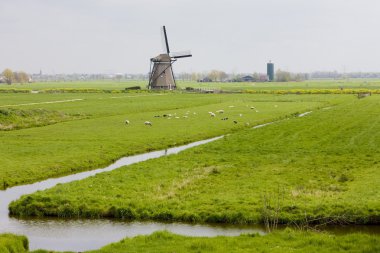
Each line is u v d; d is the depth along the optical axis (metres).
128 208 44.88
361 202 44.12
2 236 36.28
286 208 43.53
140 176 57.91
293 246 33.88
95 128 104.00
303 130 99.81
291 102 181.12
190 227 41.41
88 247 36.88
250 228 40.94
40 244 37.50
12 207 46.22
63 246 37.06
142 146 83.12
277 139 87.94
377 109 145.75
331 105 171.50
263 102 181.62
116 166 68.88
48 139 88.00
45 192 50.22
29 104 163.50
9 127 101.50
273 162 65.44
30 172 61.66
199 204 45.84
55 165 65.62
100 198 47.75
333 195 47.34
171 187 52.31
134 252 33.34
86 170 66.31
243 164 64.38
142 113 138.62
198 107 159.62
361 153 70.62
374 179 53.81
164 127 106.44
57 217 44.81
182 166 64.00
